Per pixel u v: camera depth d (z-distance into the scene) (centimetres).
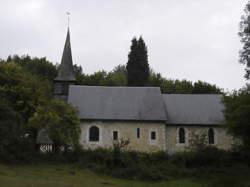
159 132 3569
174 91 6053
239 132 2923
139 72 5600
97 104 3728
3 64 3253
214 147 3084
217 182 2473
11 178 1991
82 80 6112
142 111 3666
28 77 3147
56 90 3903
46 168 2625
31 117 2903
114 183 2334
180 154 3036
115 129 3556
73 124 3025
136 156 2983
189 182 2523
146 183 2470
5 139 2594
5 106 2659
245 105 2770
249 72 2909
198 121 3772
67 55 4047
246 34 2908
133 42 5784
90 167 2792
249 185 2323
